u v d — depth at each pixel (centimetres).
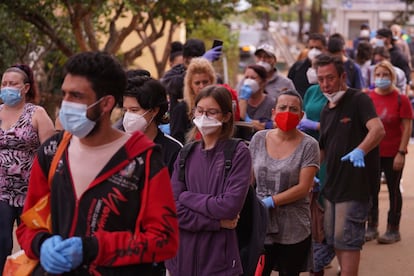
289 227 654
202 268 552
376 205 1005
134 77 604
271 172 656
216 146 561
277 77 1053
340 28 4791
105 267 398
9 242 714
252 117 941
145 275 411
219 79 965
